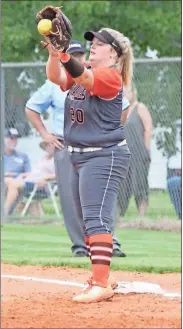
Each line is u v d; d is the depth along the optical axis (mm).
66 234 25984
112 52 14047
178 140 27969
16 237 25094
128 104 19219
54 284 15766
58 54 13359
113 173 13867
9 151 29641
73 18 37812
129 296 14219
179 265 18156
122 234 25875
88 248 14555
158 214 27969
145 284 14797
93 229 13750
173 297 14086
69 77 14047
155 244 23141
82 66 13234
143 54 39438
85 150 13867
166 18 38562
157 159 28031
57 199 29750
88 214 13820
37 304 13352
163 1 39094
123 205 28000
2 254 20844
